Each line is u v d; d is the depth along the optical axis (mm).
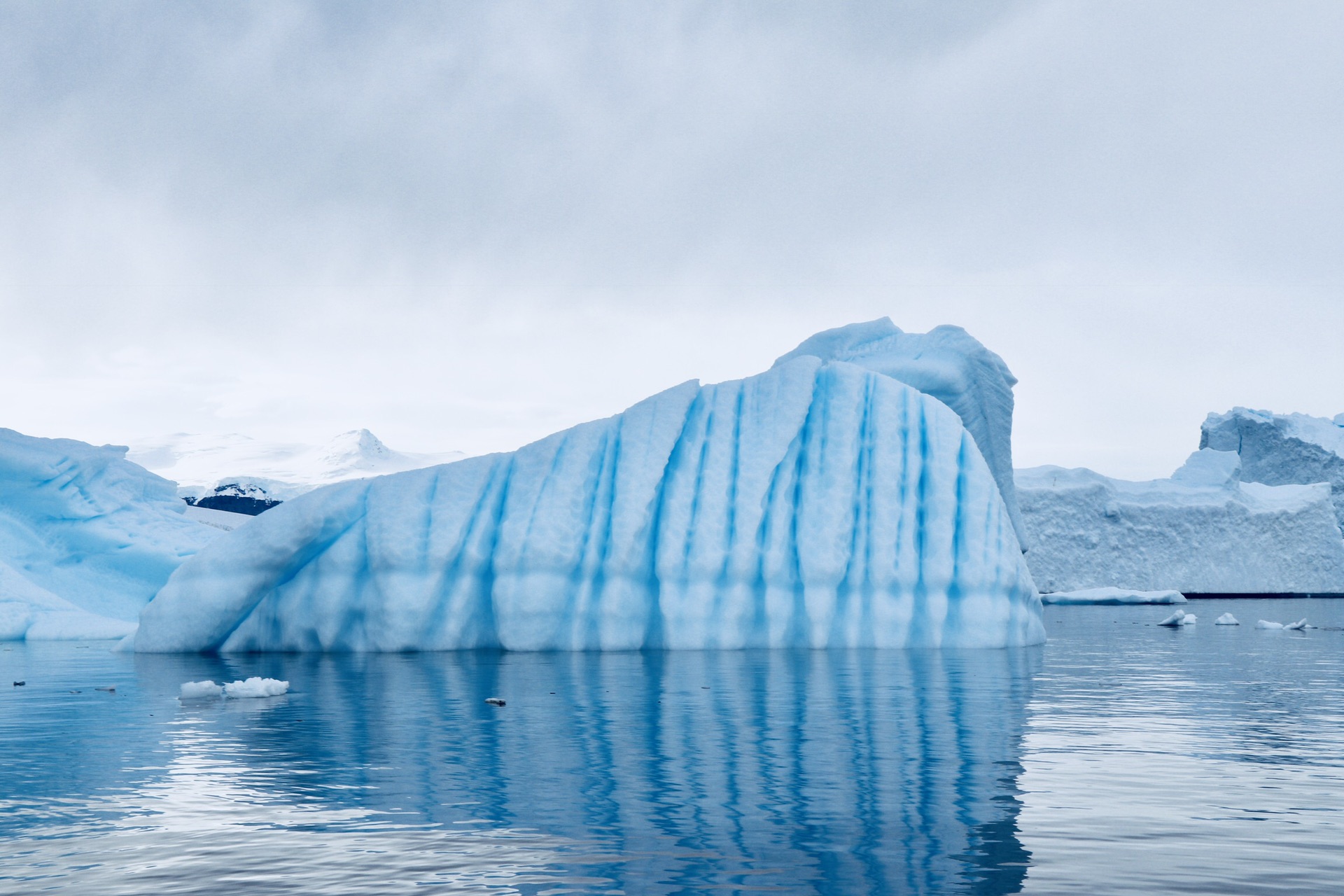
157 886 5508
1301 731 10492
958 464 22734
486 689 14336
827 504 22016
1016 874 5656
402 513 21562
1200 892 5340
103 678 16625
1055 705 12531
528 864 5855
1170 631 30438
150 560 34281
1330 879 5547
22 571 32219
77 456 36094
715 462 22422
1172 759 8898
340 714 11844
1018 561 22844
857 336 32875
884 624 21406
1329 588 66562
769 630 21391
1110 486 63531
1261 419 82625
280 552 20938
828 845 6219
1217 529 64625
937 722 11031
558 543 21250
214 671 17469
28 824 6801
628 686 14617
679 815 6930
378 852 6102
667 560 21469
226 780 8141
